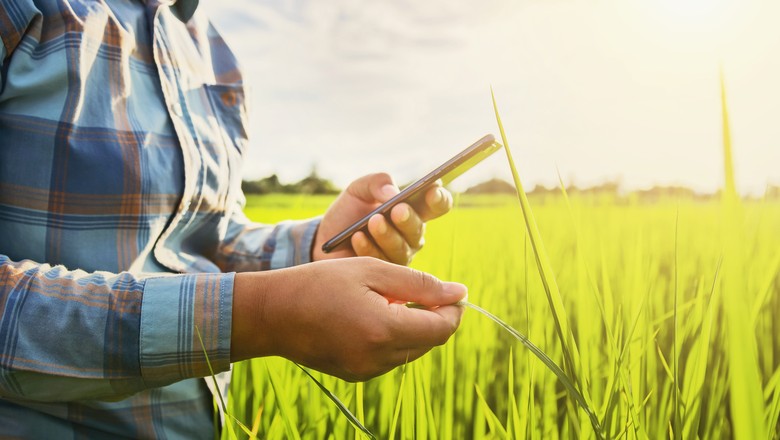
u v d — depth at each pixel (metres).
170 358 0.74
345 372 0.78
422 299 0.78
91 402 0.89
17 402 0.84
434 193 1.13
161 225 1.00
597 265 2.37
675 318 0.74
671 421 1.02
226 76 1.34
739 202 0.46
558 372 0.72
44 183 0.89
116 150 0.93
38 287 0.74
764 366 1.40
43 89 0.89
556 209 3.92
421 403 1.10
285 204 20.80
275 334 0.75
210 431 1.06
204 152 1.11
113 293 0.75
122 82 0.98
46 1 0.91
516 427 1.00
